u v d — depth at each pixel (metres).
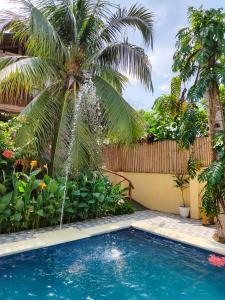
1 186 5.82
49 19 8.66
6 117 10.77
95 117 8.98
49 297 3.63
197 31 5.45
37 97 8.30
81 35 8.91
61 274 4.32
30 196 6.20
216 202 5.42
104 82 8.61
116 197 8.22
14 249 4.82
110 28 9.07
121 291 3.81
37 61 7.74
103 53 9.03
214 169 5.08
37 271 4.40
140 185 10.06
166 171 9.16
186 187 8.58
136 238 6.19
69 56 8.60
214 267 4.59
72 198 7.04
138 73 8.81
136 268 4.58
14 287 3.88
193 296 3.71
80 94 8.72
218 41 5.23
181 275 4.33
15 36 8.84
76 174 7.71
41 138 8.27
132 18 8.82
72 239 5.56
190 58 5.77
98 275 4.30
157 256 5.11
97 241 5.97
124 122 8.20
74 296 3.67
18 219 5.71
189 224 7.20
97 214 7.73
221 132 5.36
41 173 8.26
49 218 6.55
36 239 5.46
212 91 5.73
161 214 8.66
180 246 5.60
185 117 5.87
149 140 9.71
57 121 8.45
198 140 8.22
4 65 8.24
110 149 10.57
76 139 7.91
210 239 5.70
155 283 4.05
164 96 6.90
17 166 7.69
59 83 8.73
